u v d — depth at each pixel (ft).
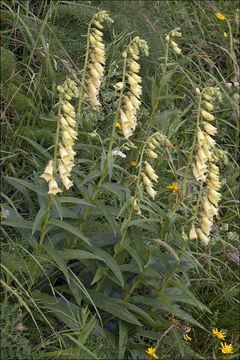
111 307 9.78
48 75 13.30
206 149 8.95
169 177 13.76
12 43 14.05
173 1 18.48
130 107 9.12
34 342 9.38
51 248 9.03
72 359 8.98
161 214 9.57
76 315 9.59
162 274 11.24
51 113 12.36
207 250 13.20
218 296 12.82
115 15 14.93
